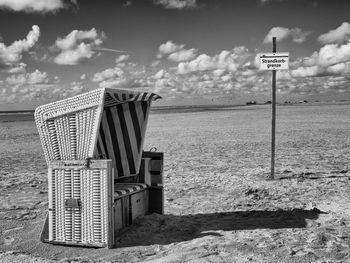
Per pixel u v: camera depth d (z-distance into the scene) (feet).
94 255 17.70
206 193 28.84
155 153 22.86
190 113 214.90
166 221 21.90
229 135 72.74
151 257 16.90
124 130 22.38
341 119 109.70
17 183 34.63
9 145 70.18
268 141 61.00
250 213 23.06
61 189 19.24
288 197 26.86
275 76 31.99
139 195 22.20
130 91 19.89
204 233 19.53
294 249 16.39
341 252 15.90
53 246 19.21
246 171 36.47
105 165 18.35
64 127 19.08
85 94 18.63
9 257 17.28
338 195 26.96
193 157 46.60
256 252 16.28
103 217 18.54
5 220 23.54
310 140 60.70
